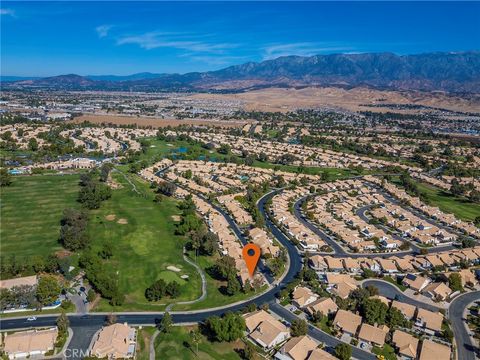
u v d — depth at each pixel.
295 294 182.38
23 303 167.25
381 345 153.88
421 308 177.50
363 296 179.75
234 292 184.75
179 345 150.00
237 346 151.75
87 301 174.25
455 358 150.00
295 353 144.88
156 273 199.50
